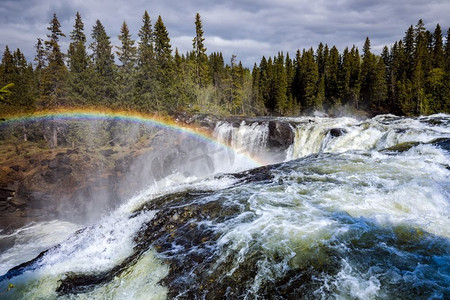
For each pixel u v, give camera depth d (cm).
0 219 2158
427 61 5441
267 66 8044
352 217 667
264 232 645
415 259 498
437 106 4612
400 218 644
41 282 663
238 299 488
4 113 3638
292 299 459
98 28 4166
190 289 538
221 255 599
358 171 974
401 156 1095
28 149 3253
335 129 1930
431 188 759
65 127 3331
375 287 443
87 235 864
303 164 1153
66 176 2522
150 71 3675
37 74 4031
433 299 402
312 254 546
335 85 6575
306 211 727
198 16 4966
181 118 3481
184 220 792
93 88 3434
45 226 2091
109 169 2717
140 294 568
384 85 5544
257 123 2575
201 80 5112
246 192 913
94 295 596
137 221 865
